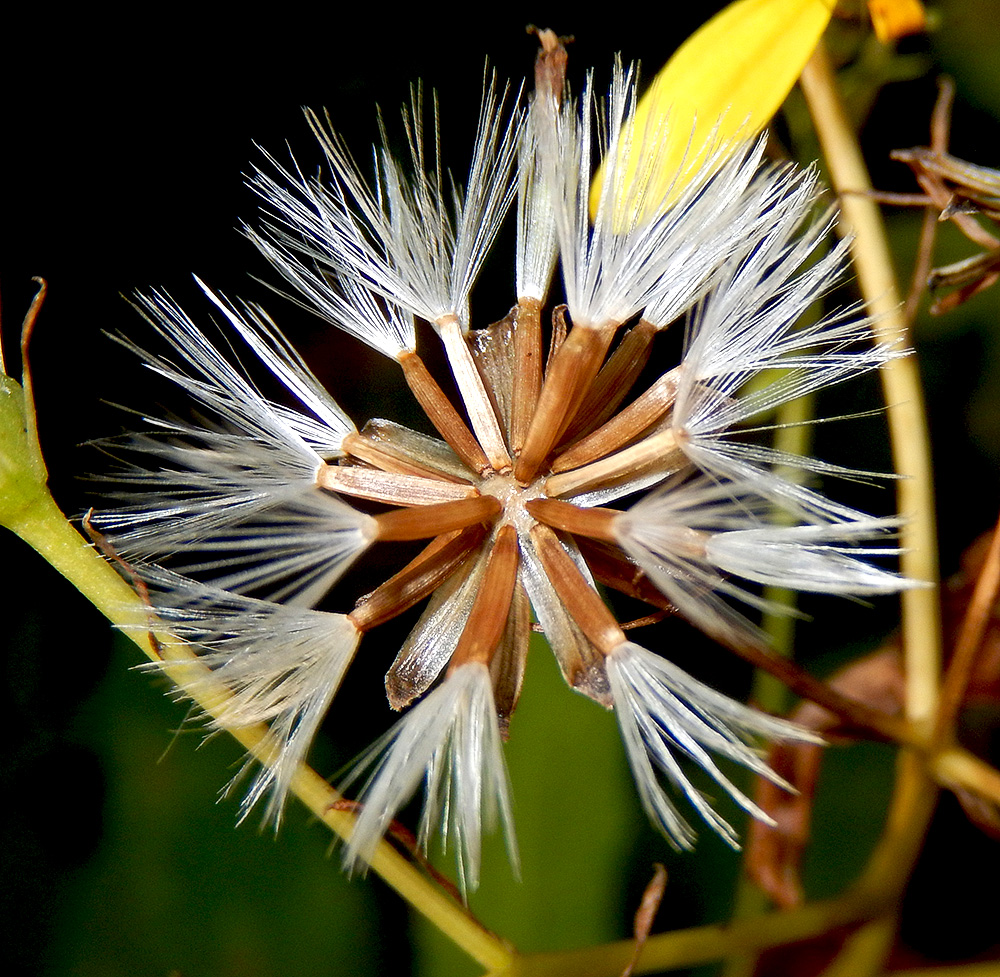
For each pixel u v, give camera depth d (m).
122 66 0.11
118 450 0.11
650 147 0.09
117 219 0.11
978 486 0.11
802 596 0.11
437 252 0.09
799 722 0.10
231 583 0.09
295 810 0.11
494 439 0.09
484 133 0.09
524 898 0.10
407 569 0.09
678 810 0.11
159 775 0.11
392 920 0.11
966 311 0.11
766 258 0.09
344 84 0.11
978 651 0.10
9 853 0.11
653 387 0.09
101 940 0.11
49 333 0.11
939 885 0.11
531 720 0.10
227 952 0.11
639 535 0.09
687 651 0.11
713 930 0.10
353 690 0.11
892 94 0.11
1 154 0.11
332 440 0.09
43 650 0.11
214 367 0.09
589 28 0.11
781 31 0.09
